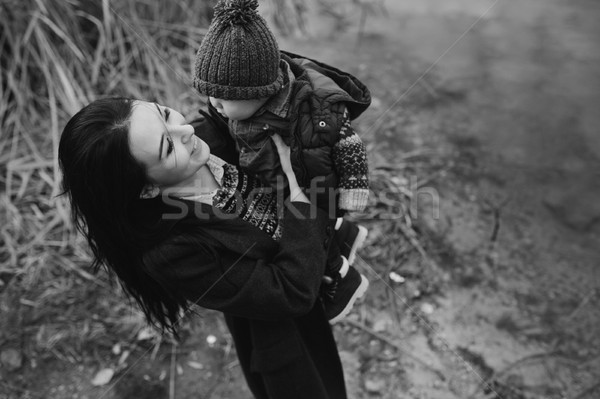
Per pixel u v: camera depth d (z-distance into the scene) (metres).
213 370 2.07
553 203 2.49
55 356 2.08
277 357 1.36
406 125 2.82
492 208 2.49
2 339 2.10
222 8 1.07
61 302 2.20
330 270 1.36
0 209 2.40
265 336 1.35
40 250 2.33
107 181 1.08
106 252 1.22
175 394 2.01
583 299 2.19
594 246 2.35
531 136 2.73
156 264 1.18
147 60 2.88
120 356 2.09
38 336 2.11
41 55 2.75
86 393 2.00
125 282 1.29
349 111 1.25
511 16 3.49
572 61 3.08
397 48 3.22
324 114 1.16
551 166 2.62
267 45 1.08
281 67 1.18
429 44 3.25
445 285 2.26
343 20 3.45
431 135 2.78
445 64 3.12
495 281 2.26
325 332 1.49
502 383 1.97
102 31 2.84
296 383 1.39
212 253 1.18
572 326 2.11
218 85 1.08
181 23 3.12
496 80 3.02
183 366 2.08
